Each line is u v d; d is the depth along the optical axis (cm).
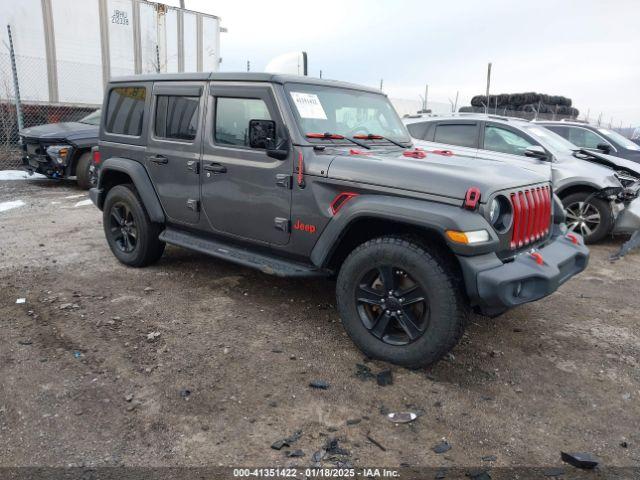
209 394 296
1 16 1173
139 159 482
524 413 291
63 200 864
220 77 411
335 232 340
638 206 656
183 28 1516
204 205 428
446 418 283
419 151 408
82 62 1319
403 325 322
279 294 454
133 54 1411
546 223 369
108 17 1341
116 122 511
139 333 370
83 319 389
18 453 245
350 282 339
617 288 513
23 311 401
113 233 527
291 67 485
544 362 351
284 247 379
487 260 299
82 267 513
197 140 426
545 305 457
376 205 318
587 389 319
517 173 355
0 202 827
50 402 284
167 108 456
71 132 942
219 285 471
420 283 309
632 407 301
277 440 259
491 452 256
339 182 340
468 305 313
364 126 428
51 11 1242
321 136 375
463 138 761
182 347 351
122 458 243
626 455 258
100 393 294
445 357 350
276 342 363
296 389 305
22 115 1218
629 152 921
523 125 734
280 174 369
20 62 1219
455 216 293
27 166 990
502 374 332
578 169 670
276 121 370
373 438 263
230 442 257
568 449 261
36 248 575
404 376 322
